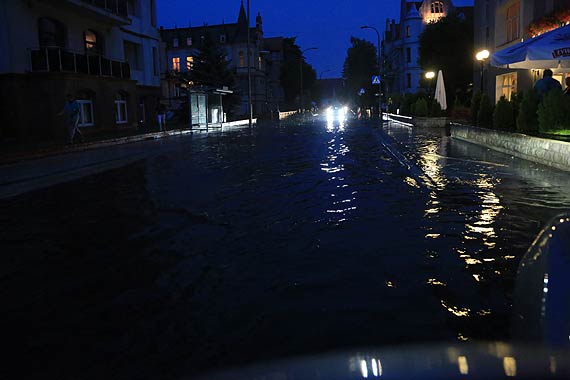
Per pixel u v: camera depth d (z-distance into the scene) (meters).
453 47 40.72
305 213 6.88
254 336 3.18
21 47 23.80
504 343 2.47
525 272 2.38
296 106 101.06
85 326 3.46
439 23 42.28
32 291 4.20
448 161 12.46
